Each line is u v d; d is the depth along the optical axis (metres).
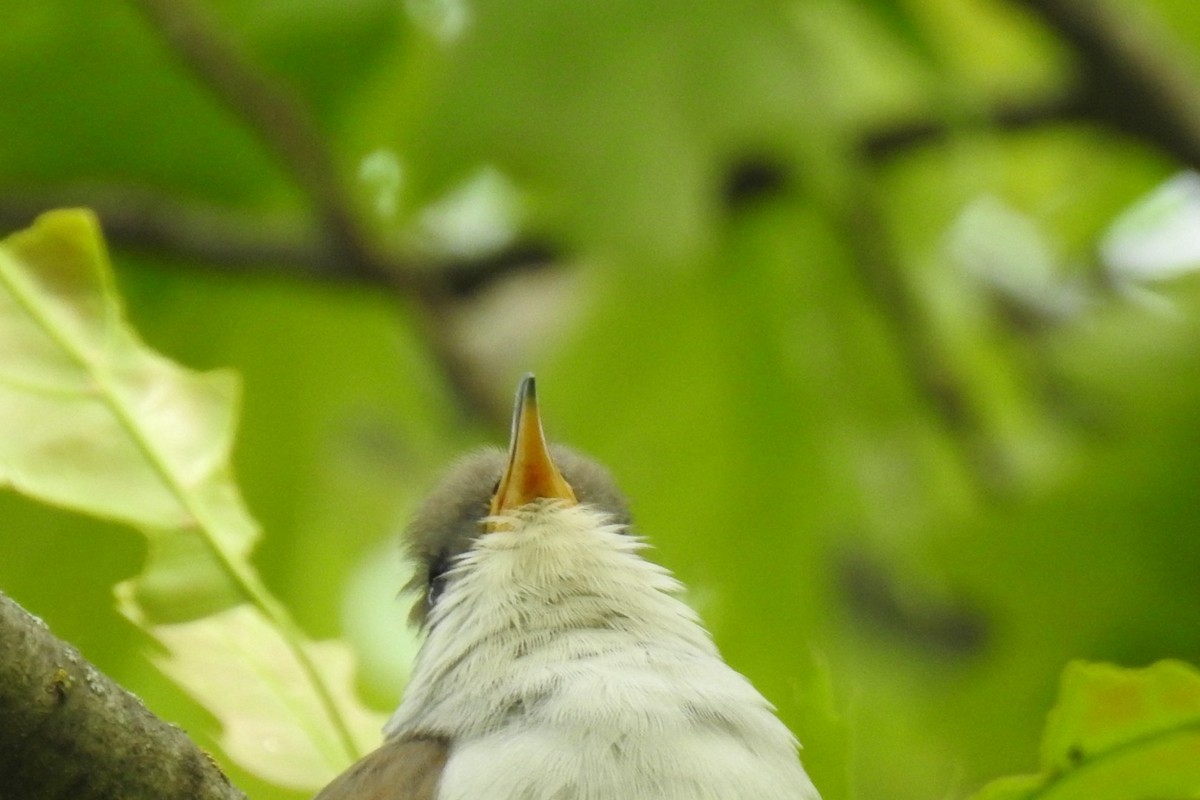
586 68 11.28
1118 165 14.53
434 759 6.63
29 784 5.38
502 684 7.03
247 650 6.83
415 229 12.55
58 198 12.83
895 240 12.88
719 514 12.55
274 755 6.74
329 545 13.09
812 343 12.86
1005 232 15.20
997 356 13.52
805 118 11.23
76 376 6.83
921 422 13.01
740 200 12.58
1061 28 12.26
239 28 12.20
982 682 12.68
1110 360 13.57
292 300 13.19
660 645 7.33
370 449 13.41
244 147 12.80
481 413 12.21
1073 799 6.42
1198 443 12.67
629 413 12.49
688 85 11.23
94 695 5.43
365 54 12.36
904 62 12.93
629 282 11.41
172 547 6.81
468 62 11.41
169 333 13.17
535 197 12.77
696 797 6.40
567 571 7.63
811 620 12.52
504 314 13.66
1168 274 14.41
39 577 10.76
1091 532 12.58
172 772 5.54
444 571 8.49
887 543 12.79
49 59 12.21
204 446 6.91
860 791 12.35
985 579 12.71
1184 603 12.49
